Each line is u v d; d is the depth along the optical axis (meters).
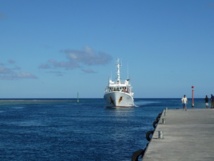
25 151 33.75
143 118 85.62
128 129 56.69
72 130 55.62
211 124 22.11
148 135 19.16
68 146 37.06
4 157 30.44
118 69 122.38
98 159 29.36
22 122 74.38
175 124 22.19
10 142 40.59
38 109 150.00
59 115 101.62
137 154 11.75
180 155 11.03
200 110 42.16
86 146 37.00
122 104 124.19
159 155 11.02
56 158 29.84
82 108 160.62
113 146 37.00
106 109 129.00
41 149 35.00
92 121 76.38
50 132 52.62
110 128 58.78
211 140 14.65
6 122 74.56
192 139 14.98
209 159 10.38
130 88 126.31
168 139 14.97
